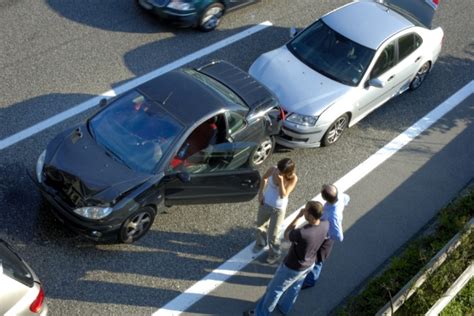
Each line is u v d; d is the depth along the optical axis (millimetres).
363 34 10203
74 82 10367
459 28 13477
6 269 6016
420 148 10219
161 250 7867
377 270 8109
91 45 11266
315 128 9328
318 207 6074
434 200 9281
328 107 9391
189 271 7691
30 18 11719
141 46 11430
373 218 8844
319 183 9242
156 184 7531
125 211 7320
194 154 7910
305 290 7695
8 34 11234
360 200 9094
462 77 12047
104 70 10727
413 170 9758
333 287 7793
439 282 7254
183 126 7852
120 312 7090
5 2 12047
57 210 7348
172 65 11078
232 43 11906
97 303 7129
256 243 7988
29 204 8102
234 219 8508
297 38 10500
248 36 12180
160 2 11523
